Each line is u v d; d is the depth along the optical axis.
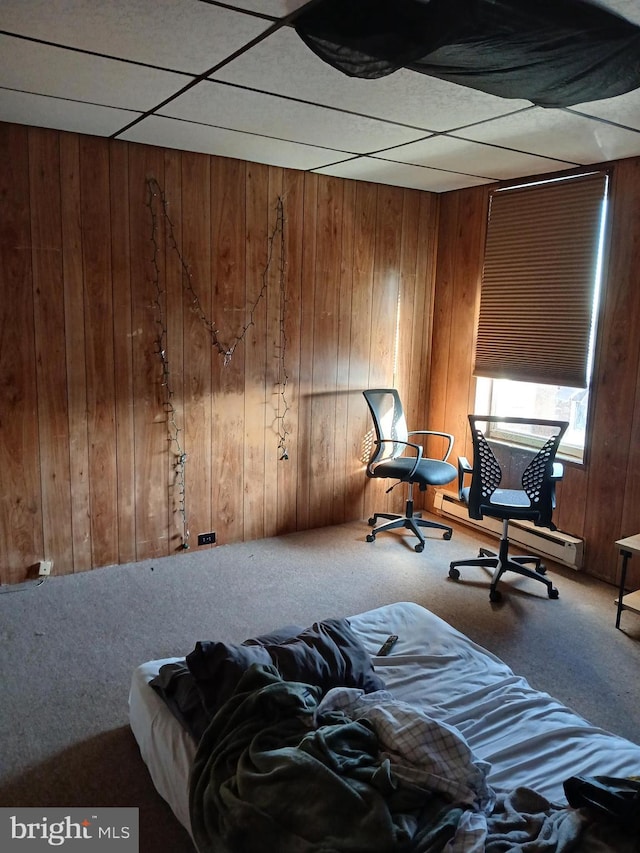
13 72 2.48
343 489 4.75
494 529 4.51
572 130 3.06
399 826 1.47
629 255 3.61
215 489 4.20
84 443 3.71
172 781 1.91
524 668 2.94
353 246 4.46
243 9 1.94
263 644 2.23
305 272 4.29
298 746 1.66
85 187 3.50
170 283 3.83
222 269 3.98
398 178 4.30
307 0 1.88
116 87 2.65
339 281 4.45
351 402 4.67
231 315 4.07
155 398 3.89
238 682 1.92
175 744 1.93
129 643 3.03
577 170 3.85
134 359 3.79
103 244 3.60
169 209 3.75
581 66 2.06
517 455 4.36
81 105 2.91
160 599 3.49
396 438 4.55
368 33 1.91
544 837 1.49
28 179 3.35
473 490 3.70
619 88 2.22
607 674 2.90
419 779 1.61
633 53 1.99
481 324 4.52
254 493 4.36
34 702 2.57
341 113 2.91
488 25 1.80
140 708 2.15
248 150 3.67
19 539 3.61
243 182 3.96
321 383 4.51
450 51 1.96
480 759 1.85
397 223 4.63
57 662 2.86
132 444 3.86
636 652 3.09
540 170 3.94
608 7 1.83
